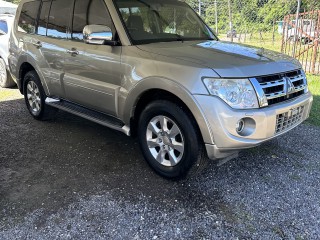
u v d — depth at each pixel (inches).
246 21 546.9
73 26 160.6
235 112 107.1
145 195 119.1
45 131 183.6
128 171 136.9
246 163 143.9
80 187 124.6
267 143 165.6
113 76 137.4
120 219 106.0
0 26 290.0
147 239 97.0
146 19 150.2
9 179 130.4
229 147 109.6
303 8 523.5
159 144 128.7
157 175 132.8
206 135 110.0
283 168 139.6
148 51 128.6
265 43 533.3
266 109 112.3
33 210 110.3
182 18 169.5
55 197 118.0
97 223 104.0
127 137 174.9
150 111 127.1
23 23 204.2
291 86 123.9
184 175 121.9
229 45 146.0
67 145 164.1
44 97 189.8
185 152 118.5
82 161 146.4
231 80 108.8
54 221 104.7
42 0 187.9
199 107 108.8
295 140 170.2
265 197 118.0
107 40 135.9
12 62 210.1
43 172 136.3
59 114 214.8
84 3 155.6
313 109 218.7
